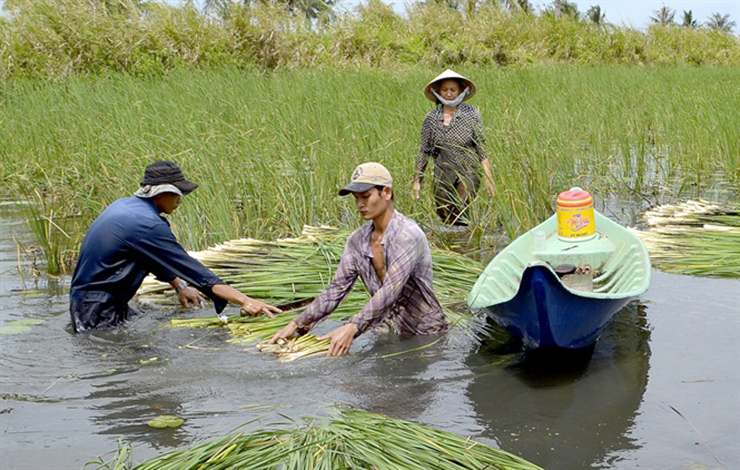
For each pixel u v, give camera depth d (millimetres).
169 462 3322
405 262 5020
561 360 4832
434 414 4051
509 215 8148
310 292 6172
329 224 8211
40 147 11242
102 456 3598
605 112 13945
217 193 7922
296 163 8875
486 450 3502
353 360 4867
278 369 4727
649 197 10305
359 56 22750
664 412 4027
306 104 12367
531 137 9930
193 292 6125
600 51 29219
